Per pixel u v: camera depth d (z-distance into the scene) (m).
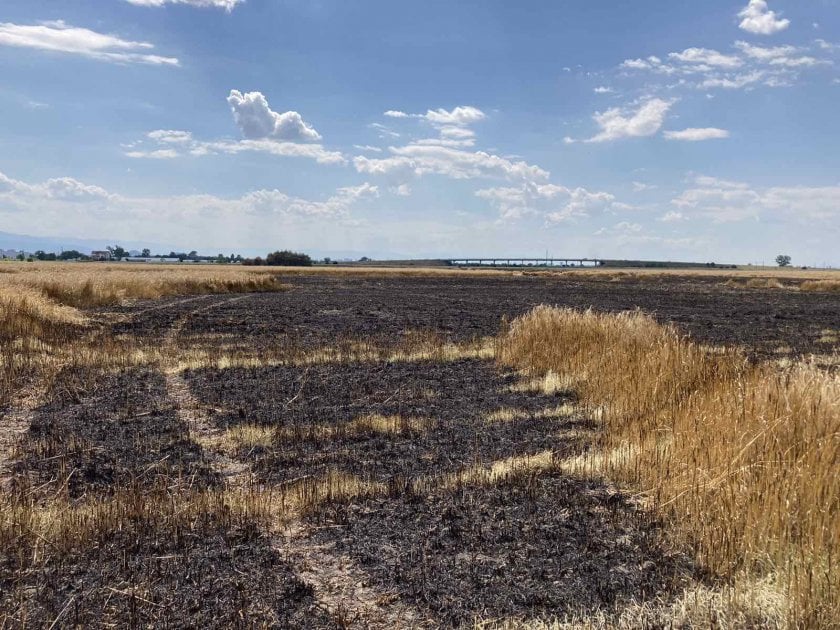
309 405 10.71
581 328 13.84
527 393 11.61
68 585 4.70
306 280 71.12
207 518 5.86
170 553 5.23
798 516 4.98
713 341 19.34
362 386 12.16
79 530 5.56
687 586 4.59
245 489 6.77
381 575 4.84
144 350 15.40
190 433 9.05
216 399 11.05
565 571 4.84
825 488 5.11
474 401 11.02
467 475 7.03
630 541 5.32
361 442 8.62
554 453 7.75
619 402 9.89
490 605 4.40
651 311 31.83
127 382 12.26
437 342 17.16
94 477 7.30
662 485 6.12
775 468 5.49
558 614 4.29
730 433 6.29
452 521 5.79
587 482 6.73
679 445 6.71
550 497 6.30
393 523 5.77
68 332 17.77
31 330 16.25
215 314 27.00
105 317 23.73
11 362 12.34
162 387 11.95
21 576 4.82
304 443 8.56
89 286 29.75
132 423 9.52
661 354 10.41
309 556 5.18
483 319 26.11
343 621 4.20
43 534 5.49
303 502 6.24
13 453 8.04
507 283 68.44
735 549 4.91
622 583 4.66
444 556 5.12
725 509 5.31
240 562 5.06
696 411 7.29
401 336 19.92
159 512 5.99
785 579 4.38
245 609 4.37
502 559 5.05
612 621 4.14
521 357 14.13
